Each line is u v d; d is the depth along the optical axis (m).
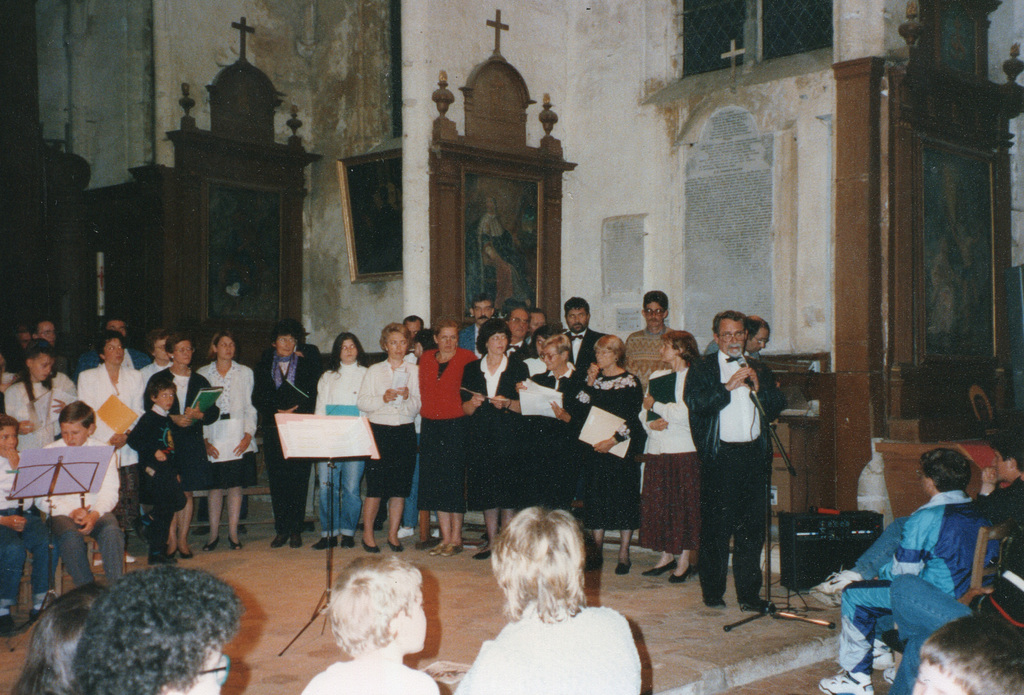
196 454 6.59
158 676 1.63
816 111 8.05
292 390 7.15
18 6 9.85
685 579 6.02
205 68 11.45
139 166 11.52
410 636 2.28
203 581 1.75
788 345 8.23
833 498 7.42
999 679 1.75
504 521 6.77
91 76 12.32
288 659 4.36
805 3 8.53
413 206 8.93
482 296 7.80
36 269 10.02
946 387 7.85
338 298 12.03
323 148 12.29
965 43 8.27
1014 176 8.85
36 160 10.09
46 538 5.02
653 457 6.02
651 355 7.55
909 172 7.49
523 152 9.41
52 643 2.04
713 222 8.80
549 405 6.32
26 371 6.38
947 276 7.94
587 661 2.21
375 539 7.52
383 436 6.79
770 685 4.46
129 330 11.58
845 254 7.43
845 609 4.30
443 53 8.95
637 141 9.41
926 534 3.95
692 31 9.30
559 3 9.91
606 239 9.62
